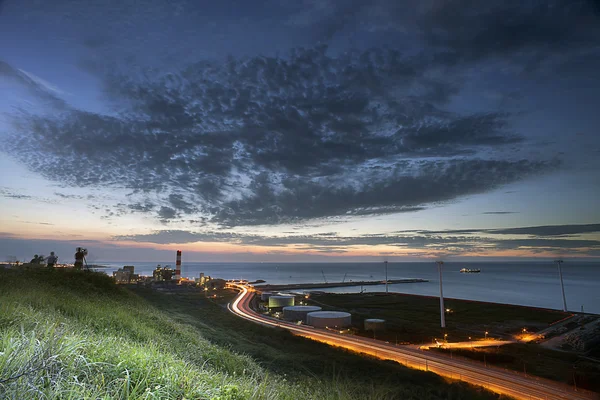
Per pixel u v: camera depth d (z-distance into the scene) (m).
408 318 110.56
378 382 27.12
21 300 13.73
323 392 10.91
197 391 6.02
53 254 43.25
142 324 19.27
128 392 5.04
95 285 34.81
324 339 70.75
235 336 42.44
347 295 192.75
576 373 47.38
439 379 38.84
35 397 4.24
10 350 5.16
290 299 139.38
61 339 6.16
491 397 33.34
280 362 28.23
